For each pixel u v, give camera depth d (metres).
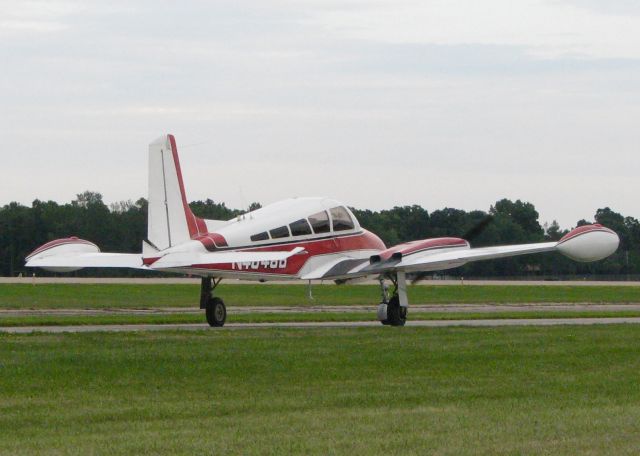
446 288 108.00
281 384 27.25
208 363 30.94
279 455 18.78
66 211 170.62
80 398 25.03
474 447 19.38
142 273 155.25
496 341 37.84
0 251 165.12
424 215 145.00
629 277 174.62
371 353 33.66
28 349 34.06
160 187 46.06
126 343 36.16
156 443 19.75
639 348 35.62
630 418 22.22
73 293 89.94
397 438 20.14
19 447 19.52
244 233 46.53
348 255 50.91
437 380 28.03
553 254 176.38
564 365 31.16
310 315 59.41
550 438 20.16
